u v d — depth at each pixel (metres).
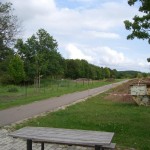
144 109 23.16
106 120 16.48
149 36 15.17
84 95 39.50
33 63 73.00
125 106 25.41
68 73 98.75
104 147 8.05
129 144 10.87
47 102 28.66
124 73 159.00
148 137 12.12
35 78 66.75
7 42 43.22
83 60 106.88
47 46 76.19
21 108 23.16
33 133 8.02
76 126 14.52
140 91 26.75
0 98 33.56
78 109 22.61
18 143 10.77
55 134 7.91
